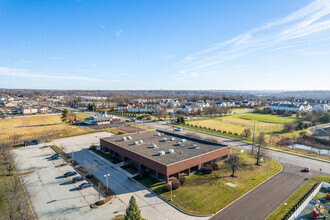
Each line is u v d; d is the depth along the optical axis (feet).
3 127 333.83
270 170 156.15
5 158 166.81
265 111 517.55
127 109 563.48
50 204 109.40
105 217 98.07
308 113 404.36
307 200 113.50
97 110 590.55
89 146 223.71
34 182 136.05
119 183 134.21
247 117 446.19
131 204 81.00
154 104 597.93
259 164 167.94
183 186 129.70
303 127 312.50
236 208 105.70
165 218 96.99
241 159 172.76
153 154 156.25
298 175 147.43
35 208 105.50
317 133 284.61
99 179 140.26
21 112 524.93
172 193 120.57
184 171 149.48
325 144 240.12
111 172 152.15
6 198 112.98
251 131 300.20
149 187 128.26
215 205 107.96
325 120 360.89
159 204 109.29
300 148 229.66
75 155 192.65
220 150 172.35
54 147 218.59
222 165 167.22
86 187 128.67
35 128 326.44
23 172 151.94
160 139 207.72
